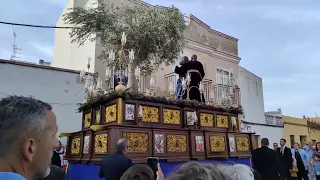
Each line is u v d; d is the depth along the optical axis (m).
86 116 6.72
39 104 1.43
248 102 17.27
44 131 1.36
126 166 4.31
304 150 10.55
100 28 10.48
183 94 7.85
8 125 1.26
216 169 1.26
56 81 10.55
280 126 18.84
